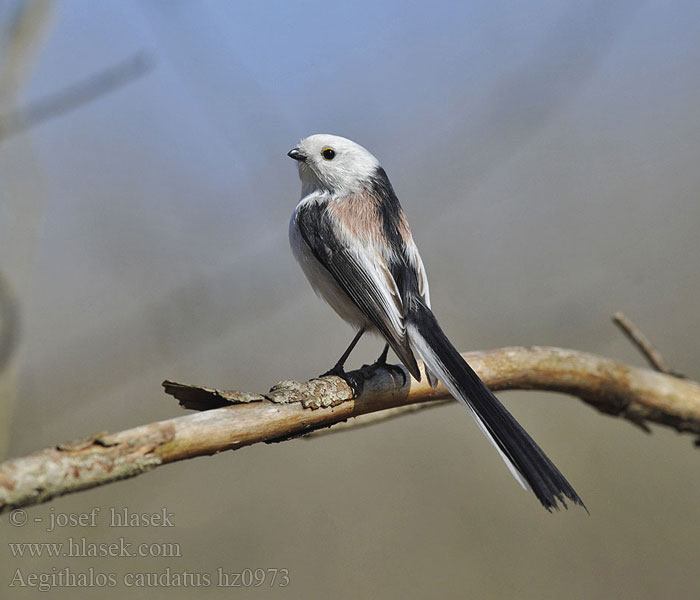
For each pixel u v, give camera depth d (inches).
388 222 316.5
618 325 284.7
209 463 475.5
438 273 538.3
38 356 444.5
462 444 526.6
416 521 476.1
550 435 531.2
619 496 494.9
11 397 273.7
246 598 421.1
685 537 465.4
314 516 465.4
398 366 245.6
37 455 154.1
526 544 468.4
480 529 474.3
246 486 469.1
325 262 305.1
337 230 306.3
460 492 495.8
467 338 509.4
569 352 268.1
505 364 258.2
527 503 490.0
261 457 496.4
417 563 450.3
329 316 528.1
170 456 171.6
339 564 443.8
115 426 468.8
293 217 322.0
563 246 549.6
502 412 230.4
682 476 506.3
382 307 292.2
